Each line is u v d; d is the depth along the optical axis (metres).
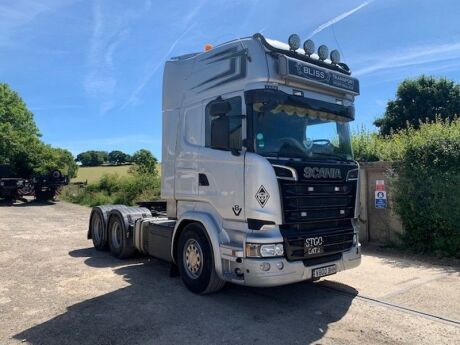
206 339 4.75
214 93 6.29
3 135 33.97
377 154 10.88
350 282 7.07
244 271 5.43
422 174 9.02
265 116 5.71
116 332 4.95
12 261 8.73
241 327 5.10
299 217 5.57
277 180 5.43
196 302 6.02
